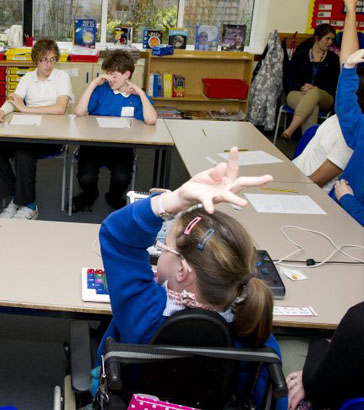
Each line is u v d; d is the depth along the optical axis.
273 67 6.05
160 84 5.87
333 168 3.08
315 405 1.40
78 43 5.47
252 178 1.03
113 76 3.90
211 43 5.98
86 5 5.91
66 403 1.49
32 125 3.57
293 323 1.64
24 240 2.01
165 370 1.17
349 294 1.82
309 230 2.29
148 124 3.89
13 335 2.57
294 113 5.69
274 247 2.11
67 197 4.20
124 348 1.09
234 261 1.11
